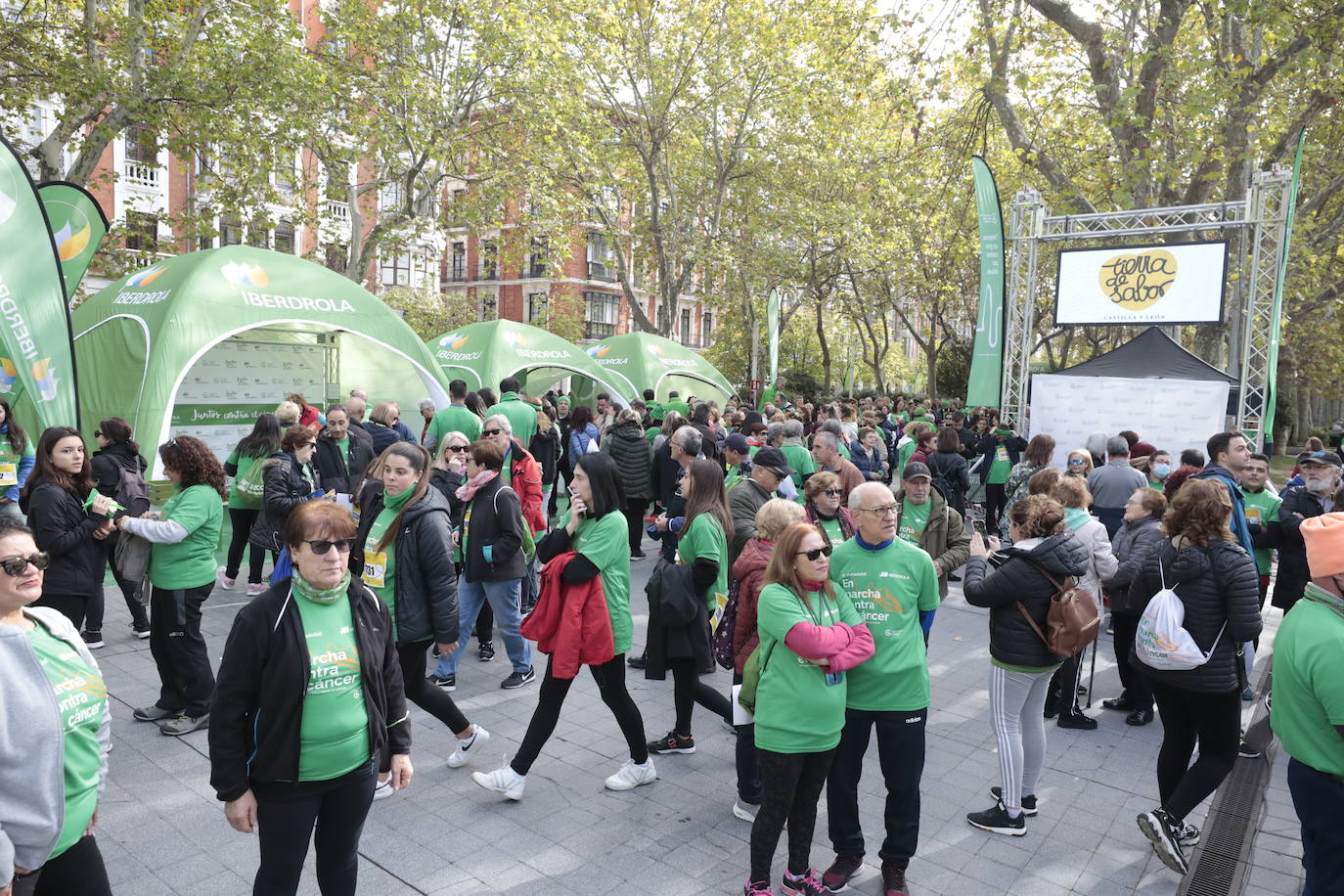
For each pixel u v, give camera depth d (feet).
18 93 47.75
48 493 16.11
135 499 19.94
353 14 56.24
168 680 17.33
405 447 14.37
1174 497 13.74
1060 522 13.44
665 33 74.49
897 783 12.06
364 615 9.29
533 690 20.03
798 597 11.37
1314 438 22.50
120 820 13.62
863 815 14.66
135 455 20.35
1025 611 13.56
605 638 14.23
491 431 23.02
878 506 12.22
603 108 72.90
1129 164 46.52
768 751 11.37
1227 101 46.14
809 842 11.84
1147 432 37.96
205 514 16.46
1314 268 61.93
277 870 8.88
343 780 9.02
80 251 29.68
